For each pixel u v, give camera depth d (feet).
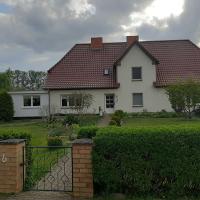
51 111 130.72
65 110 130.72
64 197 24.79
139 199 23.76
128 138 24.20
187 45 144.05
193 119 107.96
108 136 24.30
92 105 130.82
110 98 132.05
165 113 121.08
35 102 133.69
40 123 108.17
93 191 24.56
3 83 220.43
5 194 25.36
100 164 24.23
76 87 130.72
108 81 132.26
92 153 24.26
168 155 23.98
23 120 128.88
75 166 24.59
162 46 144.36
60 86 131.23
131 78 130.82
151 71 130.72
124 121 103.14
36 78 310.65
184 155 23.90
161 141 24.04
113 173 24.17
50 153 44.11
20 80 312.29
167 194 24.18
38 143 56.08
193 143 23.90
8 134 27.55
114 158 24.27
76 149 24.58
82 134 42.14
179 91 108.47
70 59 139.23
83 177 24.49
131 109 131.03
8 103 125.90
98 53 141.28
